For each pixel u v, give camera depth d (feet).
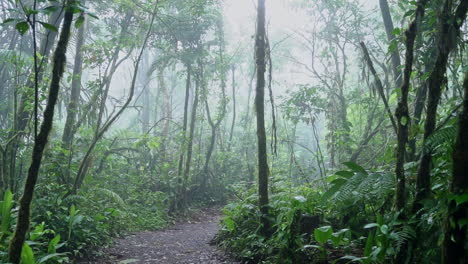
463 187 8.84
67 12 11.05
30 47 38.75
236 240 20.47
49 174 23.25
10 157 22.43
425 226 11.61
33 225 18.70
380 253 11.67
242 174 53.16
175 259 20.51
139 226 31.53
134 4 32.35
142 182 41.16
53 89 11.11
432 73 12.14
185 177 40.73
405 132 12.49
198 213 42.34
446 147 11.74
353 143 32.09
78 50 35.12
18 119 24.27
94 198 28.58
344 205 16.58
